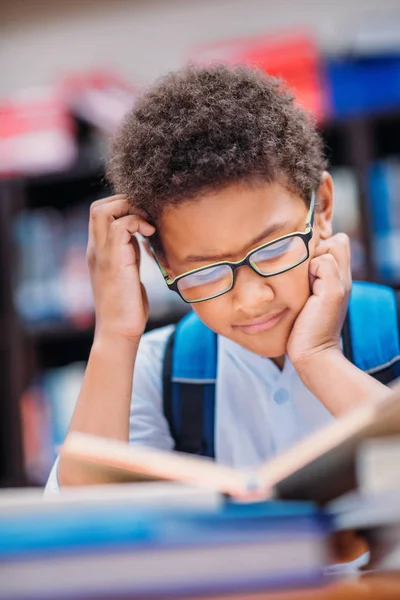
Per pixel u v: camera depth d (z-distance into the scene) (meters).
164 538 0.40
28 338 2.20
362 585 0.43
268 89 0.89
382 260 1.95
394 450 0.44
